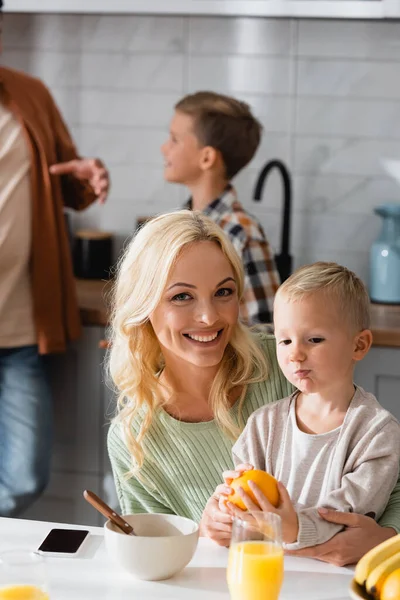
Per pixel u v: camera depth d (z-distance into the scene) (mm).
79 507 3482
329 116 3781
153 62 3893
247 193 3871
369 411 1707
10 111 3189
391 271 3602
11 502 3291
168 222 1896
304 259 3865
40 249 3197
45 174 3191
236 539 1402
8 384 3244
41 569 1355
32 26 3953
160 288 1855
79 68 3945
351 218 3814
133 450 1940
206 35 3832
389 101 3738
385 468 1652
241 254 3094
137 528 1628
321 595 1501
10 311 3193
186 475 1968
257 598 1377
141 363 1953
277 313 1740
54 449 3479
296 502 1710
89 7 3625
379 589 1347
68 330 3285
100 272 3900
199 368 1936
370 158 3775
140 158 3955
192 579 1562
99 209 4016
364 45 3725
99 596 1494
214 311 1861
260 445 1791
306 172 3820
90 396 3414
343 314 1696
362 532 1609
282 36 3775
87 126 3977
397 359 3172
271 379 1999
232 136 3230
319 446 1714
